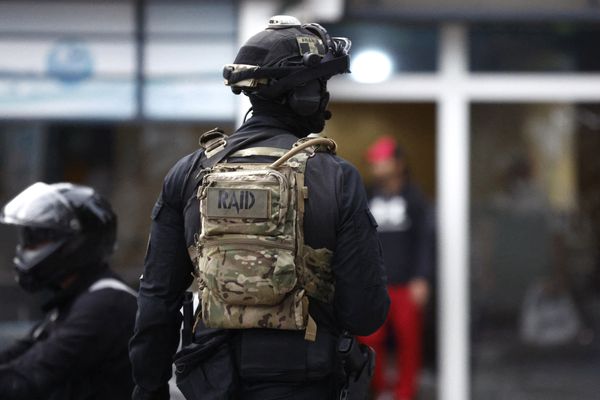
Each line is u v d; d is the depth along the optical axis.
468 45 25.34
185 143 23.95
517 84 25.33
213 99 23.77
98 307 12.45
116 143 24.05
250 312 9.79
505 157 25.56
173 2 23.69
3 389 12.16
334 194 9.96
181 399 19.14
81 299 12.55
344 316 10.02
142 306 10.44
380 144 24.97
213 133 10.46
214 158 10.24
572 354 25.70
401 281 24.70
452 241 25.41
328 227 9.90
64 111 23.88
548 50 25.39
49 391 12.38
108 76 23.83
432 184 26.70
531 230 25.62
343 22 24.39
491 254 25.61
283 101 10.41
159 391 10.72
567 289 25.69
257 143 10.28
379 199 24.94
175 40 23.73
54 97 23.88
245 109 23.69
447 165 25.45
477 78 25.34
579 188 25.61
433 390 25.56
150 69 23.80
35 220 12.60
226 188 9.84
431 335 25.70
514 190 25.59
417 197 24.89
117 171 24.08
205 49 23.73
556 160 25.58
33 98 23.88
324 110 10.73
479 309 25.62
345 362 9.93
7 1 23.70
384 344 26.05
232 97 23.78
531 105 25.53
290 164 9.94
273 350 9.86
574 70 25.38
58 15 23.77
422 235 24.78
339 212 9.95
